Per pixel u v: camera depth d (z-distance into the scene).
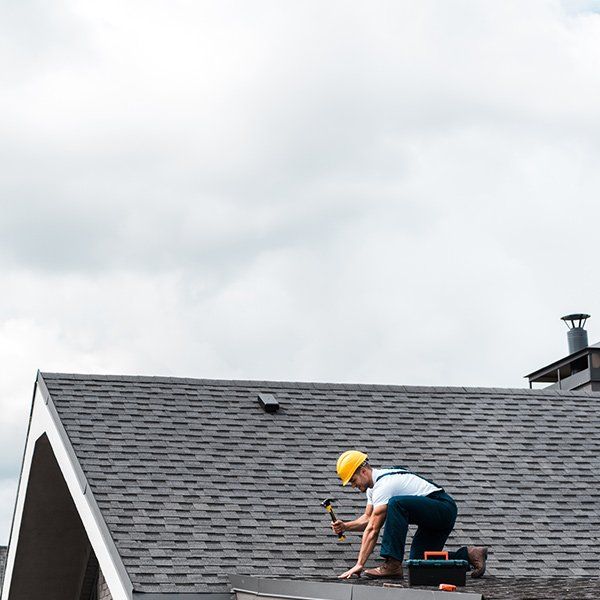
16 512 29.41
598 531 24.42
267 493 24.20
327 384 30.09
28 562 30.11
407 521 20.61
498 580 20.78
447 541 23.27
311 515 23.67
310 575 21.52
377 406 29.22
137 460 24.52
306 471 25.36
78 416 25.91
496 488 25.73
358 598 16.52
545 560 22.97
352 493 24.75
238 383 29.27
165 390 28.17
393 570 20.44
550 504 25.31
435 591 14.84
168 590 20.33
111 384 27.91
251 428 26.98
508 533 23.86
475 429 28.62
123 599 20.48
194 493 23.66
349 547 22.73
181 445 25.56
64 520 29.19
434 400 30.06
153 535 21.88
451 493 25.19
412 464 26.33
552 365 43.91
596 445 28.53
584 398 31.42
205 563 21.33
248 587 20.00
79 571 30.69
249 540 22.36
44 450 27.64
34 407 28.02
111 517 22.17
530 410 30.14
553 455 27.70
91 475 23.52
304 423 27.64
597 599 14.52
